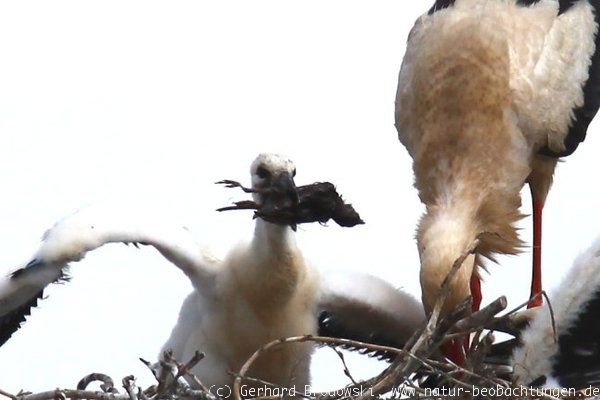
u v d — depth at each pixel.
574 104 16.41
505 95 16.14
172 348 15.48
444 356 14.38
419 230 15.47
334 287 15.39
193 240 15.31
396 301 15.48
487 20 16.52
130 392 13.25
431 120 16.27
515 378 13.47
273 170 14.49
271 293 15.02
